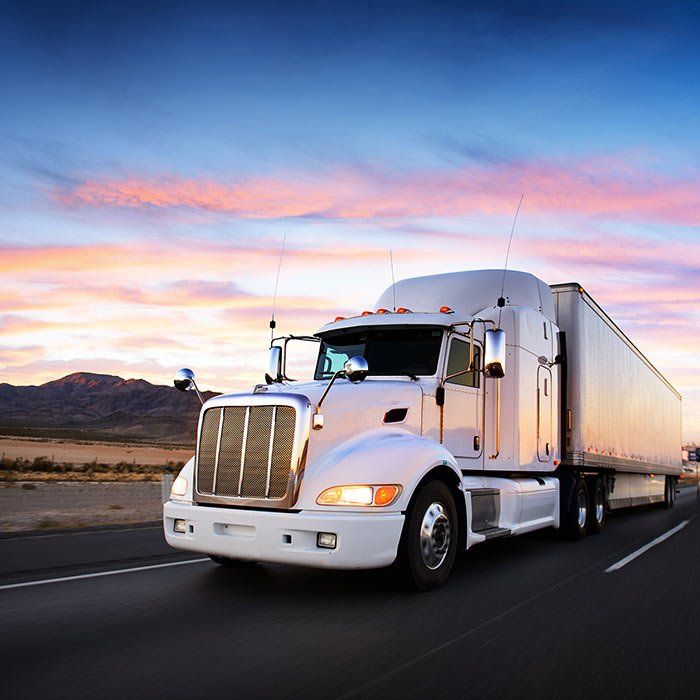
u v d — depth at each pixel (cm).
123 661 406
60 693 353
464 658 419
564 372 1120
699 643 468
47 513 1544
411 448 618
